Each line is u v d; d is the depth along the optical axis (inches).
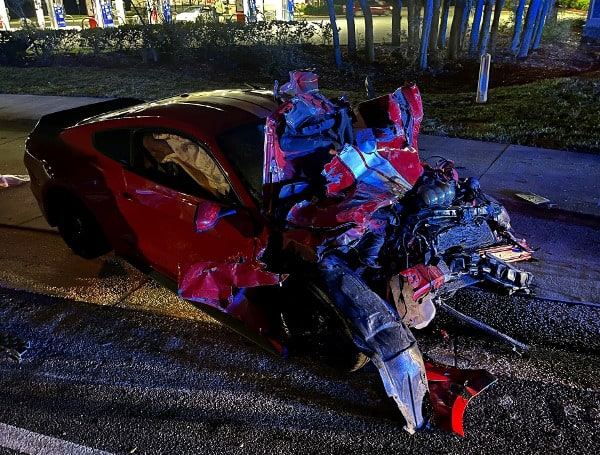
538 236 213.0
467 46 639.8
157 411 136.3
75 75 583.2
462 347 154.0
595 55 590.6
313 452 122.2
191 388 143.4
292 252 135.0
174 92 483.5
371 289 143.6
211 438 127.3
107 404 139.3
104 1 1007.0
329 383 143.0
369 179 150.8
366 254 139.7
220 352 156.8
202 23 638.5
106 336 165.5
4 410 138.9
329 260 137.5
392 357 122.1
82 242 204.7
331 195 144.3
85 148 186.1
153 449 125.0
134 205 172.2
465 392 126.7
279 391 141.0
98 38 671.1
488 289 179.9
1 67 653.3
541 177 272.2
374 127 172.1
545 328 160.7
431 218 148.9
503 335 154.3
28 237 229.6
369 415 131.9
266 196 142.6
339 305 129.8
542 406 132.0
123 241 185.6
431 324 163.9
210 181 153.9
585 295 175.2
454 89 482.9
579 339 155.9
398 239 143.1
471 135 344.2
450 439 123.8
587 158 299.7
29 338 166.1
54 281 195.5
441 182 158.7
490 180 269.1
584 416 128.7
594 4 627.2
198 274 144.9
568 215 230.5
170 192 161.6
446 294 167.8
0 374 151.8
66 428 132.3
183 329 167.3
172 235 164.1
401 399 122.4
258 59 585.6
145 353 157.6
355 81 515.8
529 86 462.9
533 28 618.2
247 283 137.9
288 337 146.1
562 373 143.0
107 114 195.5
